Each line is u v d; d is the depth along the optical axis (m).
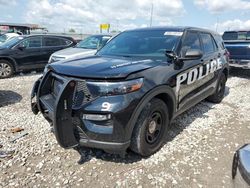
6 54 8.99
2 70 9.03
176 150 3.57
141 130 3.08
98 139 2.88
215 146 3.73
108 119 2.81
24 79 8.79
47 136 3.94
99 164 3.21
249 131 4.31
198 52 3.84
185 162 3.28
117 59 3.65
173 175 3.01
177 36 4.17
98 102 2.82
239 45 8.97
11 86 7.50
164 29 4.49
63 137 2.81
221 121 4.74
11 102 5.77
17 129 4.12
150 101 3.17
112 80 2.82
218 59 5.40
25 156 3.35
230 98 6.45
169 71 3.52
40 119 4.67
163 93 3.40
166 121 3.54
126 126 2.88
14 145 3.63
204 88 4.86
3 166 3.11
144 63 3.41
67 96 2.77
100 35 9.39
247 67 8.94
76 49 8.53
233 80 8.97
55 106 2.72
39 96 3.50
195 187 2.81
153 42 4.16
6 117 4.75
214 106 5.69
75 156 3.37
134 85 2.91
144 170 3.09
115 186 2.80
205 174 3.04
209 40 5.29
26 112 5.07
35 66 9.94
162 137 3.53
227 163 3.29
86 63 3.32
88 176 2.97
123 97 2.83
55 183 2.84
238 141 3.92
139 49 4.11
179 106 3.92
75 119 2.89
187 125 4.49
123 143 2.90
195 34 4.67
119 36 4.76
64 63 3.39
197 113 5.14
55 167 3.12
